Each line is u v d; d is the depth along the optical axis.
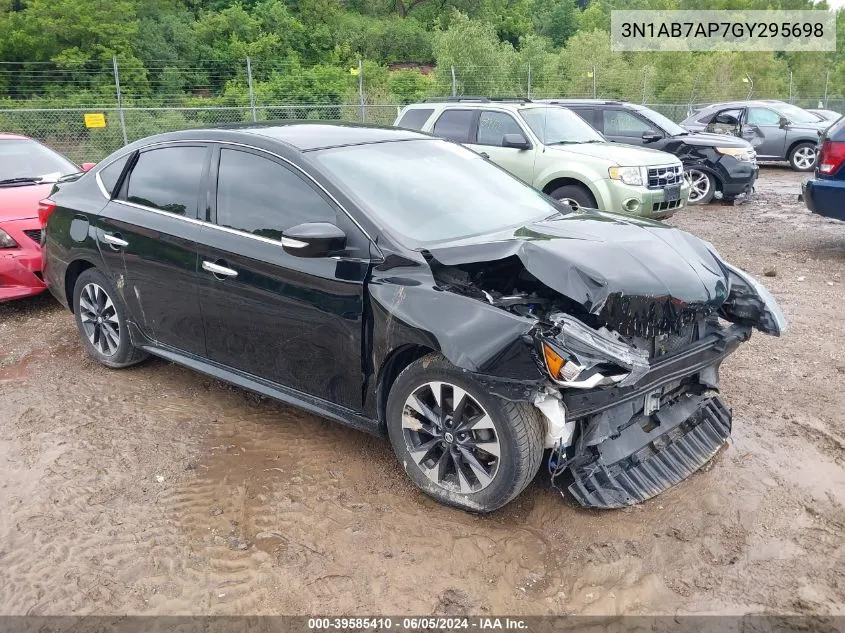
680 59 39.12
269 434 4.21
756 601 2.89
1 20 31.73
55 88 31.59
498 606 2.87
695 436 3.86
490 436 3.22
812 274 7.69
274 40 43.56
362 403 3.63
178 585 2.99
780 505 3.49
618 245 3.48
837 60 57.19
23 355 5.50
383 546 3.21
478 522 3.36
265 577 3.03
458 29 31.98
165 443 4.12
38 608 2.87
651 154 9.55
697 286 3.41
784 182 16.38
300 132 4.24
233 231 4.00
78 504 3.55
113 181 4.80
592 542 3.22
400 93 32.84
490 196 4.21
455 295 3.22
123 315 4.82
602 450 3.41
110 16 33.81
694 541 3.23
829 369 5.06
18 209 6.47
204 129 4.39
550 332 3.01
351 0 57.78
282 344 3.85
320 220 3.68
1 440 4.19
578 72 34.25
